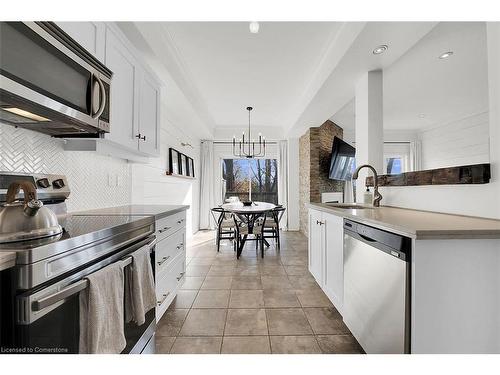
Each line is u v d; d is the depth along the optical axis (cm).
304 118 439
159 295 187
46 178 152
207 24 232
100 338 99
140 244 144
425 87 364
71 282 91
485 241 113
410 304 112
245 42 260
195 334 186
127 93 192
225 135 638
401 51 221
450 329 111
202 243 484
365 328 149
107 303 104
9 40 96
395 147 625
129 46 194
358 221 160
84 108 138
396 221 133
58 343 87
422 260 110
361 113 274
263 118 570
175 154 441
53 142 165
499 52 135
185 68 314
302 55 285
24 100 104
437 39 240
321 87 301
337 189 589
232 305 231
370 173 260
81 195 193
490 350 112
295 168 620
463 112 477
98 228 113
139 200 303
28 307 75
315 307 227
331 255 209
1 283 76
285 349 169
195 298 246
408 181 207
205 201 643
